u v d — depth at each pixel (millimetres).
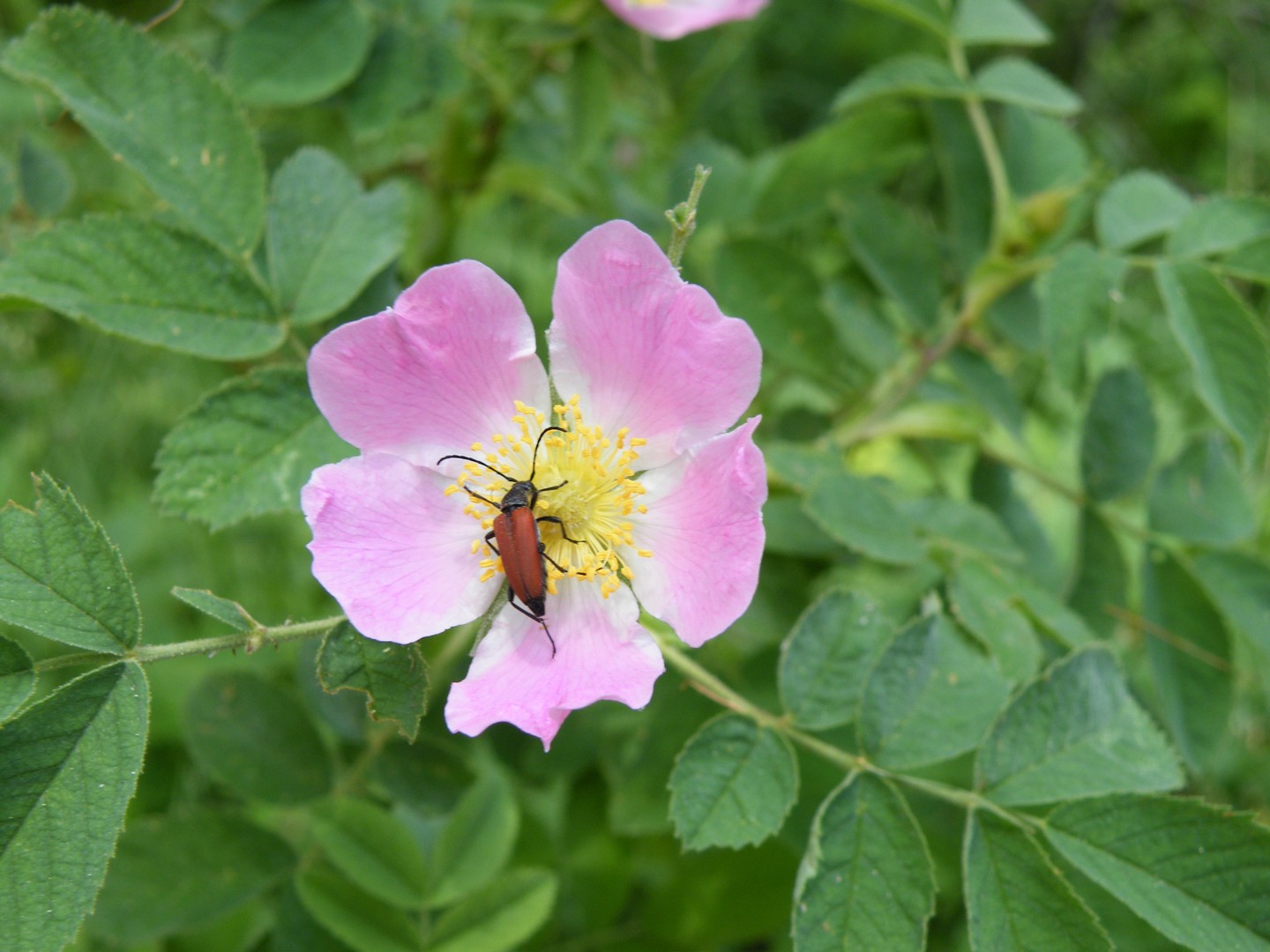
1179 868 182
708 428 186
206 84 203
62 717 168
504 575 184
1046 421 336
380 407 182
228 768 223
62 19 197
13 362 326
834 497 219
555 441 190
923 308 263
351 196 210
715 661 233
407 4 246
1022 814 189
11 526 170
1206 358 229
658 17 258
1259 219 236
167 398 335
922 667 196
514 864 242
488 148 279
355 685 174
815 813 219
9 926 163
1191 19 453
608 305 182
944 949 251
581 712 245
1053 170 268
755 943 266
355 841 210
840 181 265
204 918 214
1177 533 240
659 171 315
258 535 322
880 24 439
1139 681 274
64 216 267
